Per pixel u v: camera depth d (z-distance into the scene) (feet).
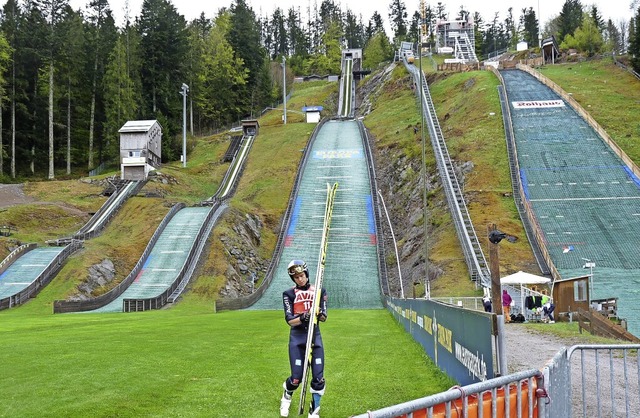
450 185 207.31
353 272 179.01
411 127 300.40
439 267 160.25
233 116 467.11
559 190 199.82
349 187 252.01
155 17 387.14
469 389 18.72
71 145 360.69
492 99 293.23
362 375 42.80
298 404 33.91
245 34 491.31
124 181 267.59
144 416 30.78
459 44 564.30
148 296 158.51
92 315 126.41
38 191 254.27
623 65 356.38
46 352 54.85
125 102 347.77
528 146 236.22
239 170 300.40
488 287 130.11
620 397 39.45
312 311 30.01
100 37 379.76
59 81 341.00
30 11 353.51
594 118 259.19
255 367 45.83
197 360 49.55
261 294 165.48
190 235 196.65
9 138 333.42
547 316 112.37
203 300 158.20
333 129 347.15
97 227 211.00
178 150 350.84
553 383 24.38
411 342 63.46
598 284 135.33
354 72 534.37
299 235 210.18
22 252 179.52
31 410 32.01
